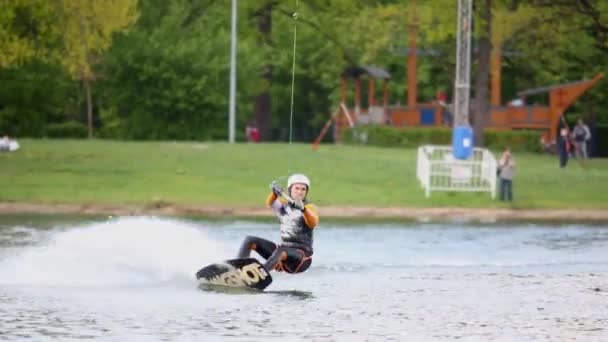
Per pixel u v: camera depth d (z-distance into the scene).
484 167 163.62
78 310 77.12
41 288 85.25
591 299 84.19
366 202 159.00
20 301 80.06
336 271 97.62
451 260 105.81
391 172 180.00
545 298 84.38
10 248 104.62
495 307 80.50
